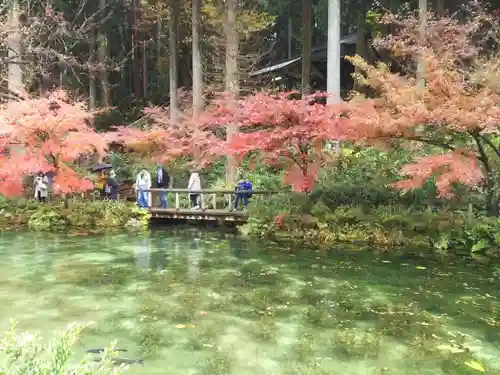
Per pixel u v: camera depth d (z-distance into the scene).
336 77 13.65
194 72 17.14
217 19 17.48
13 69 13.45
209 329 5.15
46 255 9.00
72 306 5.95
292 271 7.74
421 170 8.53
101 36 20.50
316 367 4.21
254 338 4.91
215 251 9.38
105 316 5.57
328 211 10.64
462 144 9.30
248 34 18.03
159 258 8.77
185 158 17.25
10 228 12.02
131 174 18.50
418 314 5.65
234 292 6.59
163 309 5.84
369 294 6.46
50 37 10.38
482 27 14.60
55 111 11.82
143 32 25.77
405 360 4.36
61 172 12.25
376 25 20.47
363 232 9.95
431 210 10.05
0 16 9.69
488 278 7.21
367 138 9.57
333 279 7.24
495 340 4.87
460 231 9.18
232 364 4.27
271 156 10.61
